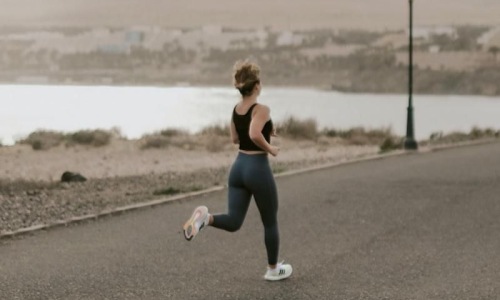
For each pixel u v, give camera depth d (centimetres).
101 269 712
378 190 1325
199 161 2322
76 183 1582
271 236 650
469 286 641
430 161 1955
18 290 631
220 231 923
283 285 648
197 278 675
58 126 6875
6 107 12975
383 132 3641
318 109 15200
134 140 3278
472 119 10406
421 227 943
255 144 622
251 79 608
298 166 1939
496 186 1375
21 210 1130
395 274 687
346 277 676
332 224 969
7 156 2523
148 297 609
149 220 1013
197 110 14138
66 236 894
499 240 852
